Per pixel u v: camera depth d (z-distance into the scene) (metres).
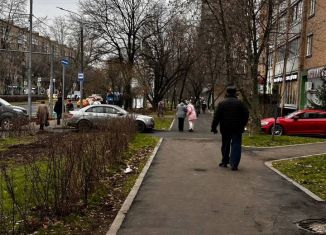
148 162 12.98
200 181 10.10
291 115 25.52
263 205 7.96
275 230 6.47
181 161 13.31
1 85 69.19
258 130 22.00
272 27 21.02
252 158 14.43
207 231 6.37
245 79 21.89
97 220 6.91
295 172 11.74
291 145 18.33
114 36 45.34
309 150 16.83
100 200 8.09
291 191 9.24
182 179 10.33
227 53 21.86
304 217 7.21
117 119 15.10
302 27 33.72
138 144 17.67
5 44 55.62
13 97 67.75
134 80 45.44
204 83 75.44
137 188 9.23
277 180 10.46
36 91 87.31
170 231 6.35
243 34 21.11
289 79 36.59
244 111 11.66
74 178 7.16
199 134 25.73
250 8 20.61
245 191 9.12
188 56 51.69
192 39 46.66
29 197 6.96
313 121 25.08
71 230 6.33
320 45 30.80
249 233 6.30
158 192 8.89
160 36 49.38
